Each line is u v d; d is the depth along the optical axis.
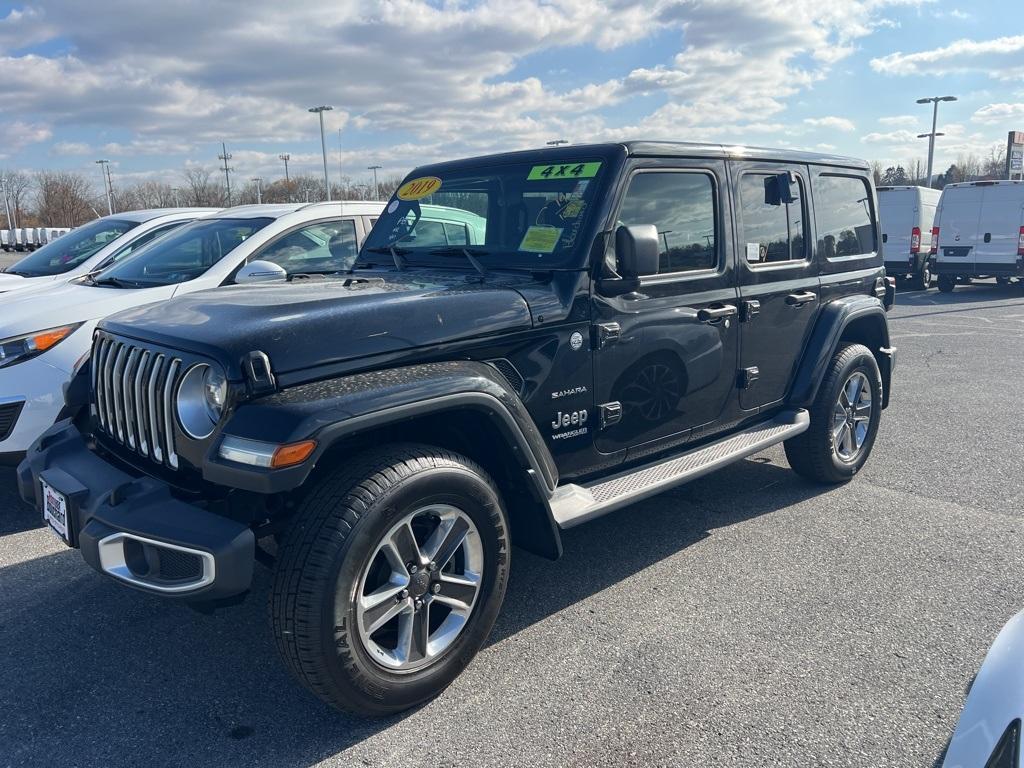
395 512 2.64
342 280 3.73
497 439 3.04
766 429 4.50
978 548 4.18
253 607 3.69
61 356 4.91
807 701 2.86
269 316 2.77
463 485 2.83
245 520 2.77
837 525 4.52
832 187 5.02
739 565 4.02
